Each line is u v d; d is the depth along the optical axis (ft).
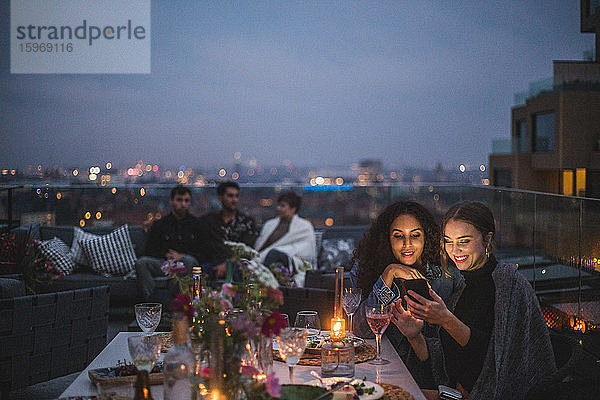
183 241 19.90
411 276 9.21
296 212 21.31
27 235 18.53
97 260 19.38
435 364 9.14
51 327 11.51
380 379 7.16
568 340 8.93
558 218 15.81
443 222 9.30
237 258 11.07
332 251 21.49
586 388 7.19
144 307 8.05
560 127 49.83
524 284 8.79
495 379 8.44
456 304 9.22
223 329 5.64
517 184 55.31
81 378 7.14
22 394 12.73
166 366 5.51
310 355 7.93
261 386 5.42
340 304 8.75
